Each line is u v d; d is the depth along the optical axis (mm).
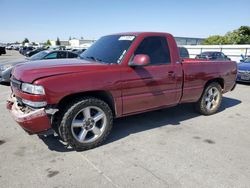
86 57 4547
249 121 5363
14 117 3504
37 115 3275
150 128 4762
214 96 5762
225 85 5891
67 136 3568
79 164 3340
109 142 4074
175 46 4668
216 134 4523
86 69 3592
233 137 4395
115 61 3984
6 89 8617
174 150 3805
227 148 3916
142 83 4121
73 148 3715
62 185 2867
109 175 3084
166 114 5699
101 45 4656
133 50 4051
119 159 3496
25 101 3430
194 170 3225
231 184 2934
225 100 7520
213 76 5434
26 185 2855
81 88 3500
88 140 3770
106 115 3875
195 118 5457
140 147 3896
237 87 10320
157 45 4414
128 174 3111
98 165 3320
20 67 3791
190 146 3961
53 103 3346
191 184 2918
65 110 3537
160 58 4414
